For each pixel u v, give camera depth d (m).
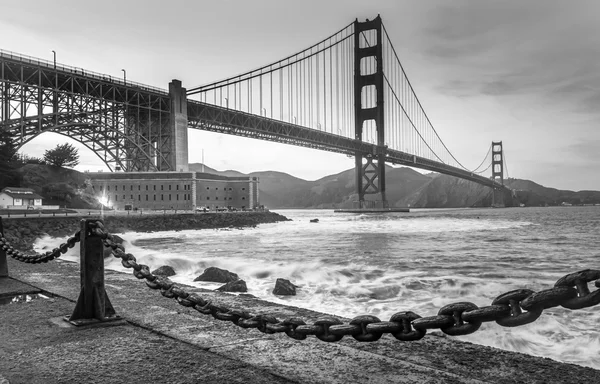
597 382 2.96
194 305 3.84
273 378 3.09
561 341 7.27
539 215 126.56
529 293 2.16
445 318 2.47
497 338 7.44
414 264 21.78
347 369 3.22
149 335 4.20
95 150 84.44
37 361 3.52
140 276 4.26
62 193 77.19
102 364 3.43
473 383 2.94
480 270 19.11
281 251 31.33
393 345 3.82
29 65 66.38
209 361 3.45
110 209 79.31
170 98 86.94
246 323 3.43
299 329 3.13
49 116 70.06
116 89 78.88
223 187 89.00
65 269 8.27
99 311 4.66
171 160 86.31
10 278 7.37
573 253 27.75
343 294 12.38
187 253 29.83
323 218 122.25
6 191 63.28
